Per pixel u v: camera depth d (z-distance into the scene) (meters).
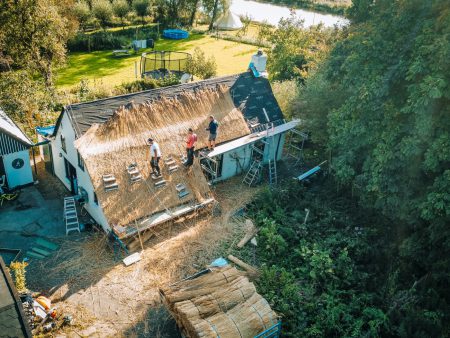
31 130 28.30
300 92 28.92
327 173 25.55
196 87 24.56
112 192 19.17
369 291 17.36
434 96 14.77
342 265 18.11
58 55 36.59
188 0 63.19
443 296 16.38
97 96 34.25
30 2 33.19
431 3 16.95
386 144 17.56
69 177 23.09
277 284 17.20
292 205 22.50
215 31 64.12
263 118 26.27
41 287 16.80
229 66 48.00
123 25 60.06
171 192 20.64
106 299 16.59
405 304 15.68
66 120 20.73
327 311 15.84
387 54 18.05
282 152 28.73
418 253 17.42
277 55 39.03
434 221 16.27
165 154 21.38
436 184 15.80
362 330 15.54
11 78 30.08
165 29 63.28
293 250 19.42
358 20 22.61
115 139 20.38
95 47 52.06
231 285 15.55
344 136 19.80
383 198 18.78
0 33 33.97
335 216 21.61
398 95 18.17
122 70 45.56
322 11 81.25
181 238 19.88
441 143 15.47
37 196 22.77
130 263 18.23
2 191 22.64
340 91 23.64
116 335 15.20
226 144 23.56
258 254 19.27
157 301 16.67
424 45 16.05
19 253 18.44
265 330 14.18
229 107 24.89
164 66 40.62
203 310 14.12
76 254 18.64
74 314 15.83
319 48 37.34
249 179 24.86
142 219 19.53
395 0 18.88
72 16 46.22
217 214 21.78
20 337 9.19
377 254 18.94
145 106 21.81
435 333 14.43
